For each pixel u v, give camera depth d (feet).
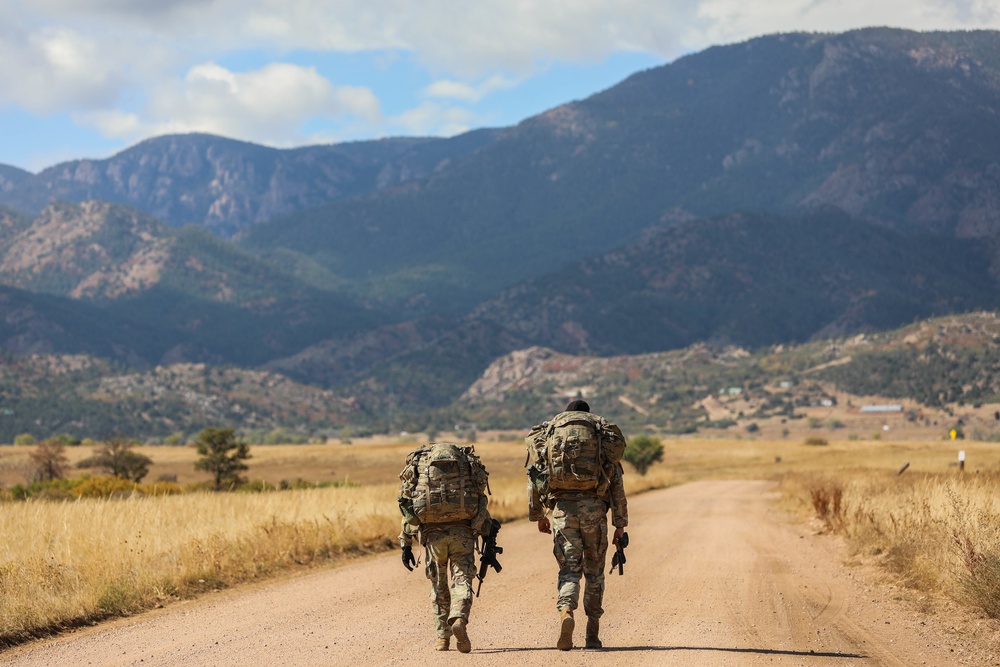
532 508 38.17
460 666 33.37
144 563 57.26
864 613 47.14
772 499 177.58
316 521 80.07
